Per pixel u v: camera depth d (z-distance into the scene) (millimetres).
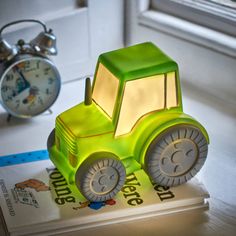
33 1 1027
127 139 821
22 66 969
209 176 908
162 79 810
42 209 819
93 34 1120
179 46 1101
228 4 1054
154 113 823
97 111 829
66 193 846
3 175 880
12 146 956
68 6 1074
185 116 828
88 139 797
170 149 820
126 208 823
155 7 1144
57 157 850
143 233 811
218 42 1033
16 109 995
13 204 826
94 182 804
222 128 1007
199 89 1102
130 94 799
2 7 995
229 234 814
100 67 833
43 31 1003
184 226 823
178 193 849
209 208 853
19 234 797
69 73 1116
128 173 852
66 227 811
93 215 812
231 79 1045
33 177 877
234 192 880
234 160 938
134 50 833
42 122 1015
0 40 955
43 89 1000
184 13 1103
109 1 1114
